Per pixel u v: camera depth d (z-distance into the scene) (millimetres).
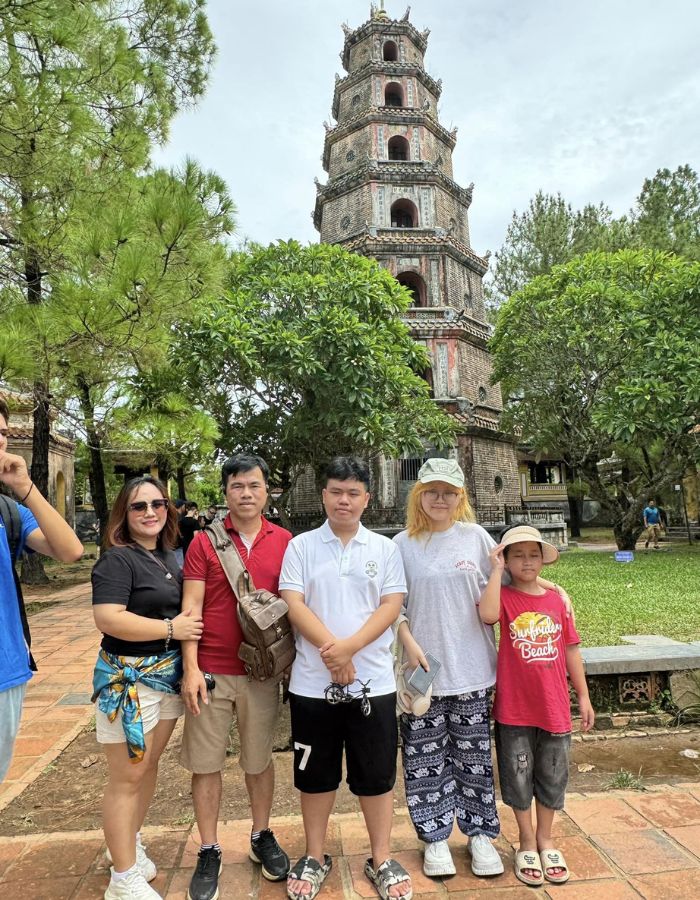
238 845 3117
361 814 3430
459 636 3008
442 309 21109
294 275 14922
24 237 9109
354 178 21656
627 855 2908
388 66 22891
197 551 2885
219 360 13180
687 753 4262
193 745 2789
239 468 2939
